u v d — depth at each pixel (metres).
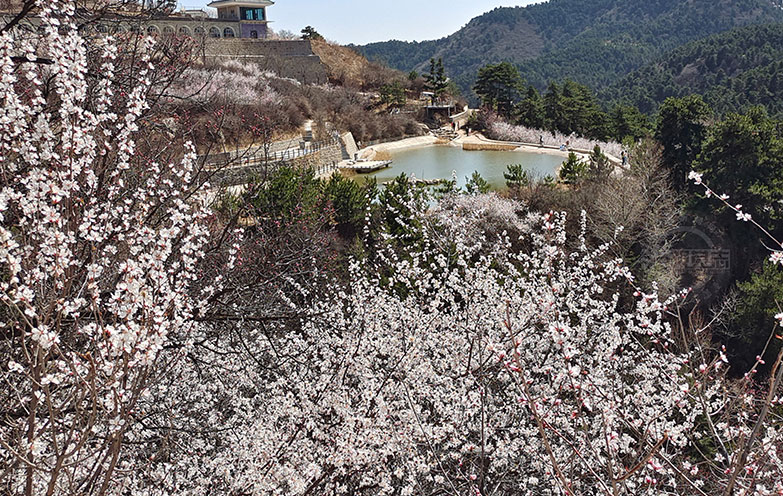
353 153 42.31
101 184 5.31
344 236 16.25
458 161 41.34
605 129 60.41
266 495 5.37
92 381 3.19
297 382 7.07
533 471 6.95
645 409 6.96
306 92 47.62
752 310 19.25
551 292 7.59
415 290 9.30
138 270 3.54
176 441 5.99
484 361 7.55
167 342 5.88
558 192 22.84
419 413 6.48
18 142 4.22
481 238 12.34
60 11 4.71
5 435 3.72
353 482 6.27
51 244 3.75
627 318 8.50
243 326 8.41
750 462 4.04
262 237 9.38
